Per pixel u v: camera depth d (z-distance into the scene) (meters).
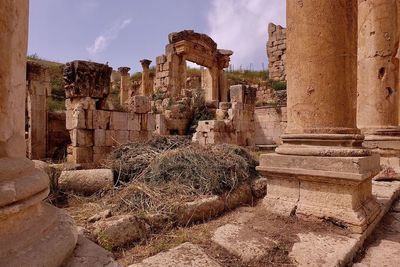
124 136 10.49
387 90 7.20
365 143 7.38
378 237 3.74
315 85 4.23
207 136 16.09
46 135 12.88
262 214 4.29
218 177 5.06
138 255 3.05
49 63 28.89
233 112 17.20
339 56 4.16
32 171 1.68
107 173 5.18
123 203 4.16
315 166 4.02
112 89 32.78
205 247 3.22
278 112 22.39
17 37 1.58
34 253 1.39
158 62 25.14
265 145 20.64
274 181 4.48
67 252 1.60
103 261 1.67
